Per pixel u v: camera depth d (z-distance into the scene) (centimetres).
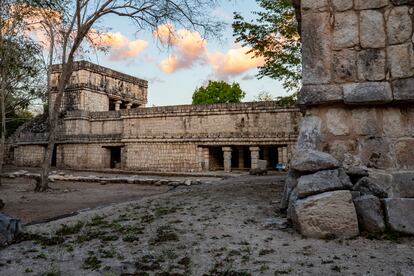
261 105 2758
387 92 457
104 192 1354
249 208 610
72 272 337
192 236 448
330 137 491
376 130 472
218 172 2662
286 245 383
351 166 471
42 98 2153
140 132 3228
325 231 397
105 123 3569
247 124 2811
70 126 3628
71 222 607
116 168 3381
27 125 4153
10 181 1961
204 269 331
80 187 1602
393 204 404
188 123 3020
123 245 427
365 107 481
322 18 502
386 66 466
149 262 359
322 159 448
